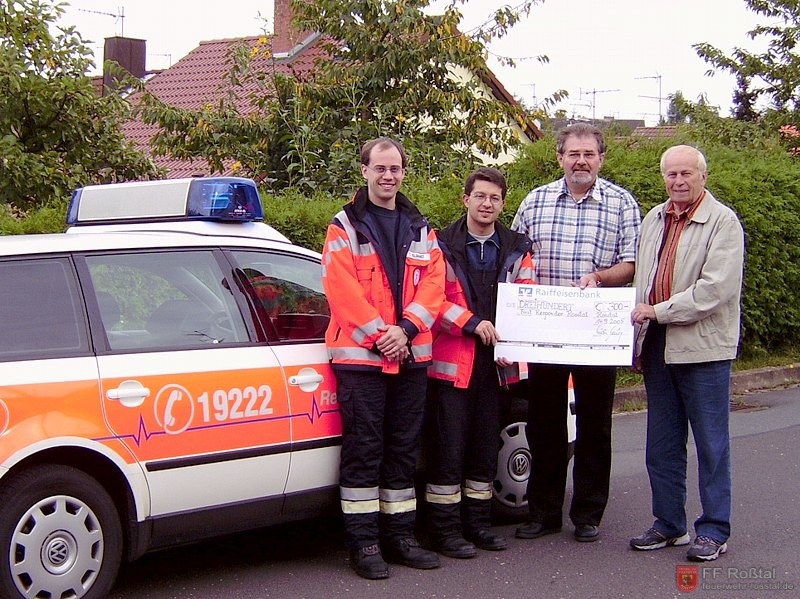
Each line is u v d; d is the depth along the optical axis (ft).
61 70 32.91
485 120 41.19
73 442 13.79
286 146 38.88
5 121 31.76
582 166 17.44
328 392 16.42
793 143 54.08
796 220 38.75
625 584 15.90
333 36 41.11
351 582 16.08
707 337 16.51
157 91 67.46
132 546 14.53
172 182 17.46
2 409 13.37
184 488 14.80
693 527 18.62
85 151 33.47
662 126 50.42
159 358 14.82
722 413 16.81
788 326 40.09
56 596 13.83
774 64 54.60
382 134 38.55
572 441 19.33
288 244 17.63
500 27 41.57
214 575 16.48
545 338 17.10
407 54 40.06
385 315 16.07
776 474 22.84
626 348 16.96
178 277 15.70
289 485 15.97
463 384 16.96
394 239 16.37
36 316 14.11
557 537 18.40
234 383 15.34
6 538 13.37
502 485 19.22
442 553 17.31
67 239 14.92
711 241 16.44
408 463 16.69
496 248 17.42
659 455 17.49
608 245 17.78
